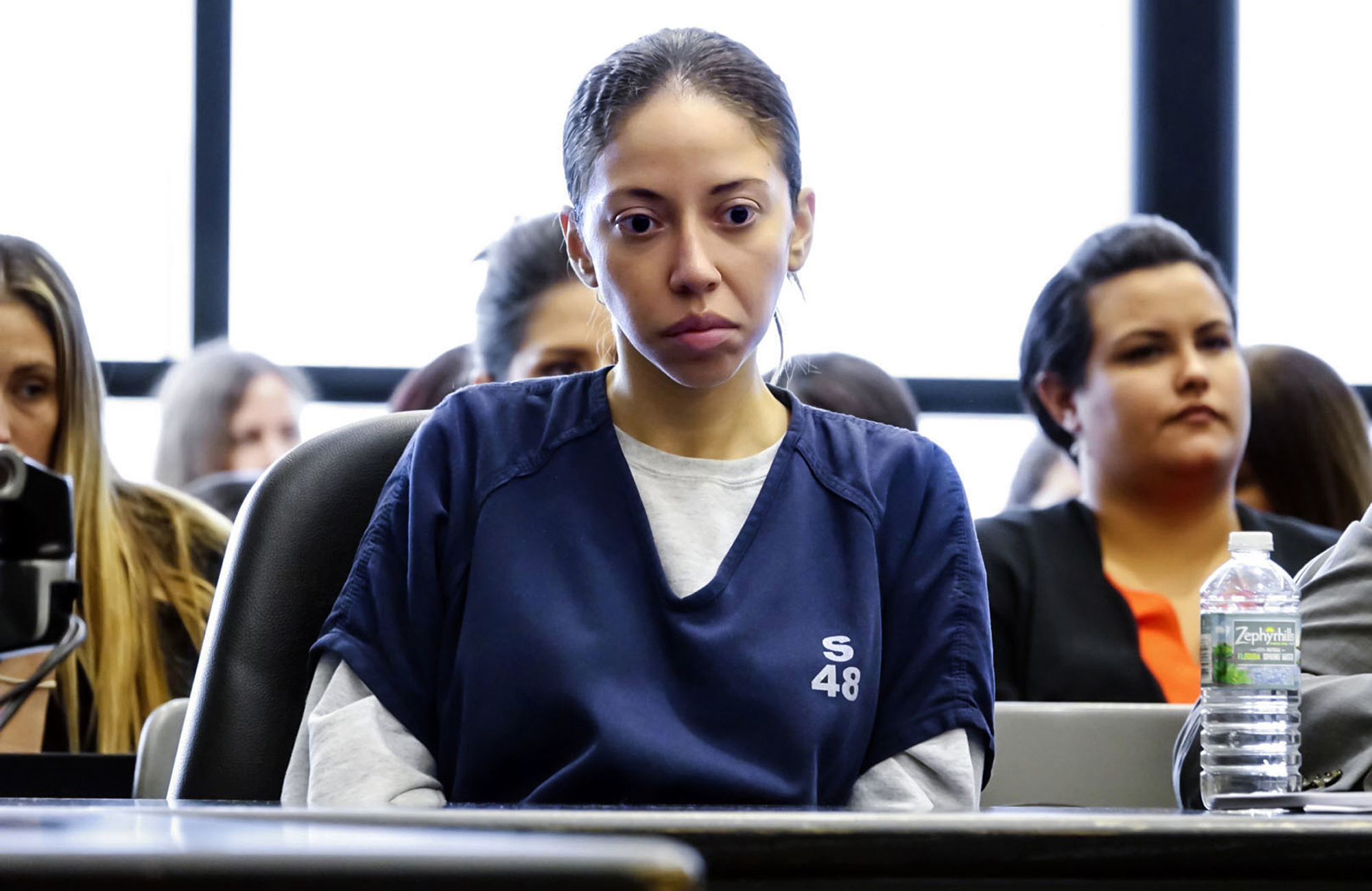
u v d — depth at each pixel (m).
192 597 4.06
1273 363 4.64
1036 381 4.32
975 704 1.96
